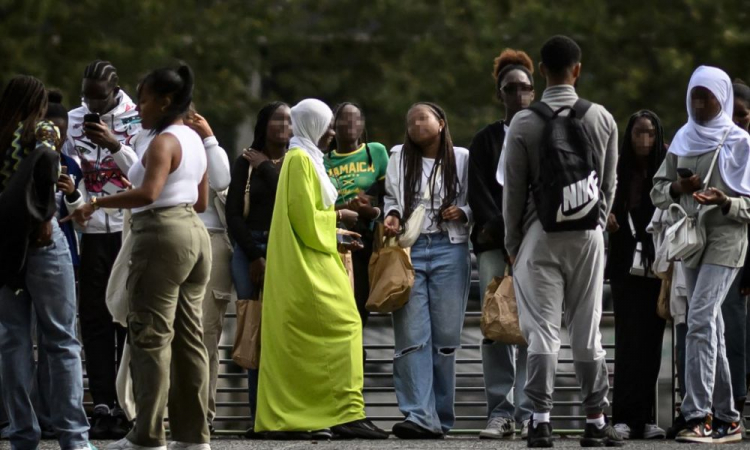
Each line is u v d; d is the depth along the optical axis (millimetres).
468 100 48344
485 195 22016
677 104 47594
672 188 21125
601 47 48188
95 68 21375
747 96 22594
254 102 49094
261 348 21531
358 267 22969
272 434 21297
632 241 22500
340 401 21312
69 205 18078
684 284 21859
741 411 21828
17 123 16938
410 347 22188
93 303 21906
